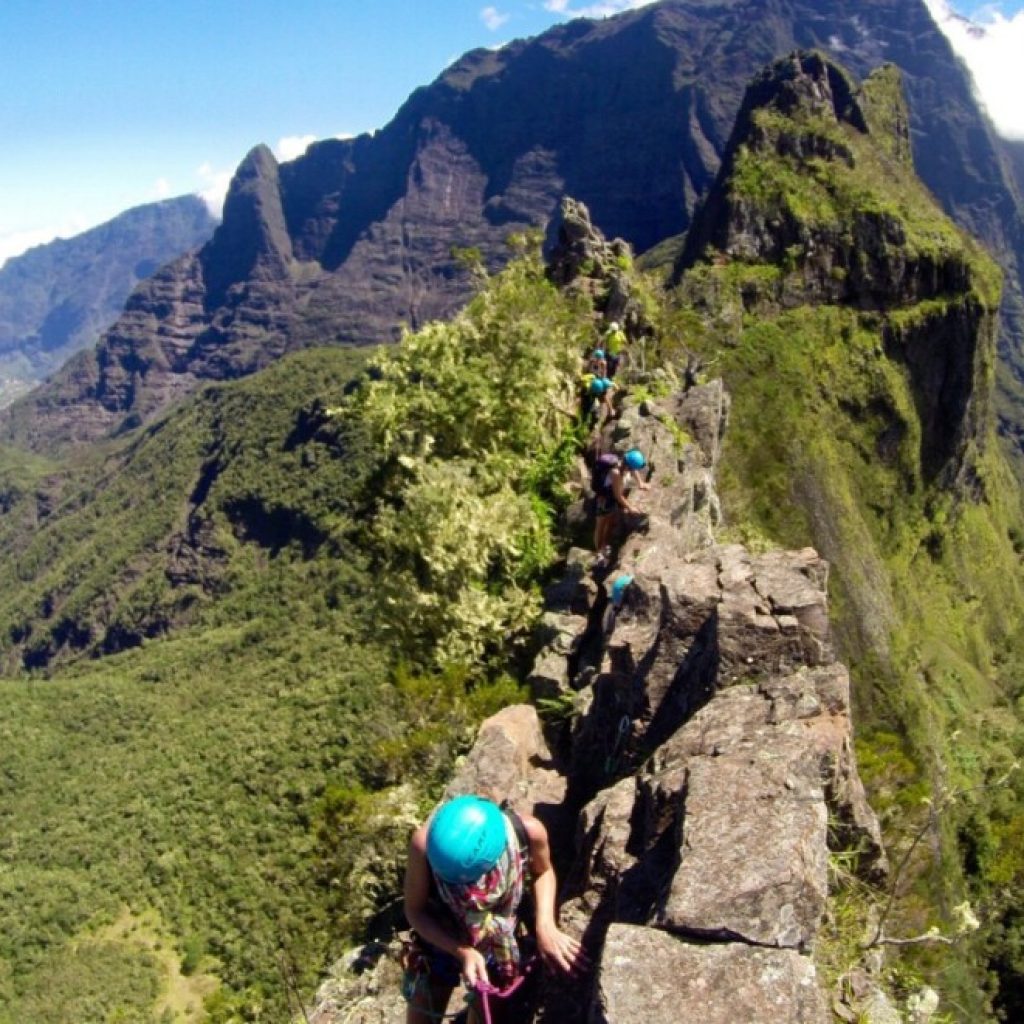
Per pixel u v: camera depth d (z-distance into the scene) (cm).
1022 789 2464
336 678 8450
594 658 1239
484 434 2047
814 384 8625
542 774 957
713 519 1856
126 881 6588
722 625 766
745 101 11206
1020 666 10269
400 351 2144
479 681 1548
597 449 2023
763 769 575
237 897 5841
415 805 1223
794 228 9438
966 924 623
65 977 5644
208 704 10212
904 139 14225
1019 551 13350
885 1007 560
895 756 984
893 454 9400
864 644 6300
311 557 16238
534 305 2406
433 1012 509
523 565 1747
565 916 609
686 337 3362
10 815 8594
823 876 508
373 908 1179
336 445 17875
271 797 6862
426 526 1719
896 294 9475
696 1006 430
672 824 600
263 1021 1490
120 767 8819
